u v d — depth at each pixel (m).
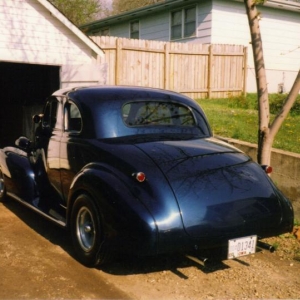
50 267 4.41
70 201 4.61
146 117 4.91
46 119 5.73
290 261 4.77
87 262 4.40
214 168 4.25
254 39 5.91
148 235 3.73
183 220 3.84
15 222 5.87
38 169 5.78
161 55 15.02
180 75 15.59
